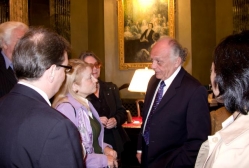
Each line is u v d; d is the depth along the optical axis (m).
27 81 1.17
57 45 1.19
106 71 6.45
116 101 3.14
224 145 0.89
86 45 6.95
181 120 2.08
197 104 2.02
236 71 0.91
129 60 6.34
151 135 2.15
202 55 6.34
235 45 0.94
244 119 0.91
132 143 3.96
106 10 6.44
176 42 2.24
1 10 5.02
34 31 1.19
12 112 1.09
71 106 1.79
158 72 2.23
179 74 2.22
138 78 4.03
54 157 1.04
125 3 6.34
